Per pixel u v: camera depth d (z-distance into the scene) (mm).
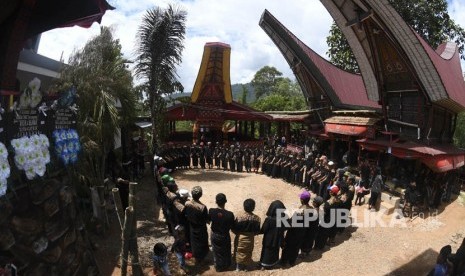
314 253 10320
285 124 34875
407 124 18859
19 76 8898
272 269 9148
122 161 17688
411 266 9672
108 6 7332
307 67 27016
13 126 5340
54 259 6066
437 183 15906
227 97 33062
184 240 9055
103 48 13172
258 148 25469
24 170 5504
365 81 24141
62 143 6785
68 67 10594
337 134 23125
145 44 21469
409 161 17500
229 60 31391
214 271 8984
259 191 18000
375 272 9148
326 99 27500
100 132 11164
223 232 8797
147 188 17438
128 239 7898
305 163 19641
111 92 12062
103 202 10742
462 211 15656
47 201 6035
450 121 22062
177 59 21781
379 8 15695
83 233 7488
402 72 18453
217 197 8891
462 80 24891
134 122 18656
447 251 7586
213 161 26047
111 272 8531
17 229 5328
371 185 15906
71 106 7305
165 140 31172
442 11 30125
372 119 20344
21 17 6152
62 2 7344
